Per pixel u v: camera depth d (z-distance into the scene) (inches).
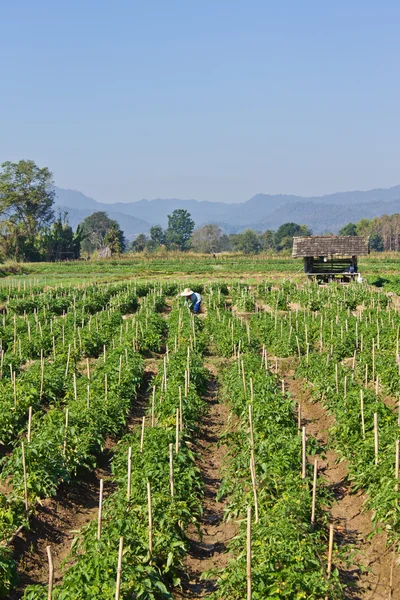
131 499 516.1
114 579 398.3
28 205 5039.4
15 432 724.7
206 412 855.7
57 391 885.2
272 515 472.1
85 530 491.5
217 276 2758.4
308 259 2290.8
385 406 695.1
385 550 506.9
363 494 599.2
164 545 471.8
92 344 1219.2
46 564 516.4
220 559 518.0
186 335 1269.7
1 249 4165.8
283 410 689.6
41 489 571.8
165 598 443.5
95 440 679.7
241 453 615.5
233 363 1027.9
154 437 628.7
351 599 452.8
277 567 420.5
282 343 1196.5
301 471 574.9
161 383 886.4
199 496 621.3
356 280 2122.3
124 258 3937.0
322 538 504.7
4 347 1243.8
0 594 451.2
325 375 890.1
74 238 4517.7
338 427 681.6
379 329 1219.9
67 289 2129.7
